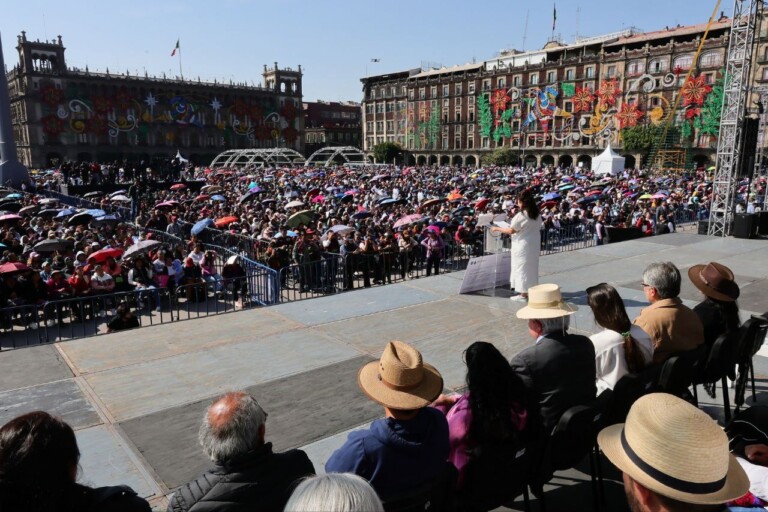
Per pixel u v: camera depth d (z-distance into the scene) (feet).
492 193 127.24
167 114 355.97
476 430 10.24
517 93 328.29
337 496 4.73
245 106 392.06
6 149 132.05
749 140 54.39
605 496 12.83
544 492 13.12
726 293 16.90
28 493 6.68
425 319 25.86
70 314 41.70
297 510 4.76
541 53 327.88
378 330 24.25
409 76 409.49
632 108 274.77
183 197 128.06
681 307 14.89
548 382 11.86
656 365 13.73
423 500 9.16
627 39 286.66
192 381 18.62
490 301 29.04
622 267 36.24
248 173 225.15
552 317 12.17
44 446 6.87
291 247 59.21
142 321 46.24
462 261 64.80
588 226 71.92
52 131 316.60
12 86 339.16
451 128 374.84
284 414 16.15
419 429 9.25
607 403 11.93
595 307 13.83
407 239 59.98
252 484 8.20
